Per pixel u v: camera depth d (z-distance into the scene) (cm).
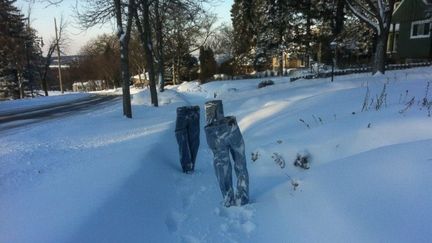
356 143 615
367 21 2312
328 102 986
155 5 2138
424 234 329
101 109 2212
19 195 534
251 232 451
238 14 5119
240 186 532
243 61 5103
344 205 419
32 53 5612
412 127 615
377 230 359
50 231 397
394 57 4044
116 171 602
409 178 413
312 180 511
